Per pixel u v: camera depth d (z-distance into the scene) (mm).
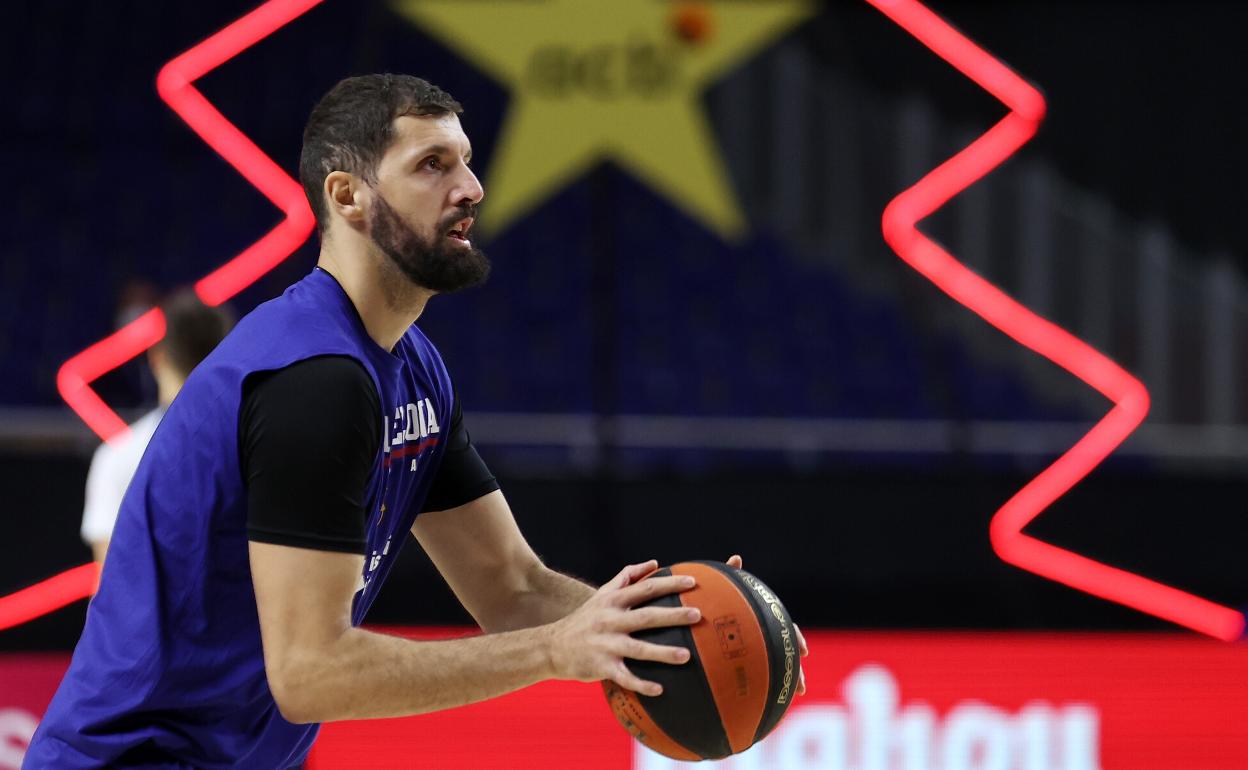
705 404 24938
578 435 19750
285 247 18500
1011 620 17672
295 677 5164
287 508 5195
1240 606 18266
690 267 27375
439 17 26125
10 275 26766
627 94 26531
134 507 5598
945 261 19828
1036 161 27938
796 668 5879
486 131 29609
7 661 11867
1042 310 26375
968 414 24812
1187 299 25781
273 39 30859
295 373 5281
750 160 28578
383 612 16531
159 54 31016
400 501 6098
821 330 26656
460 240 5680
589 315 26031
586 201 27500
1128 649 12852
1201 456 20516
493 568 6773
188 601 5504
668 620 5535
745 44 26438
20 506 16375
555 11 26344
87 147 29422
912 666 12680
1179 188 28203
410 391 6062
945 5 29188
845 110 28641
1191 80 28672
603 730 12359
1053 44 28922
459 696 5387
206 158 29422
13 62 30578
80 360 17219
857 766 12523
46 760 5633
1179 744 12711
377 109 5621
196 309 9727
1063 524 18453
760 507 18016
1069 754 12703
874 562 17938
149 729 5590
